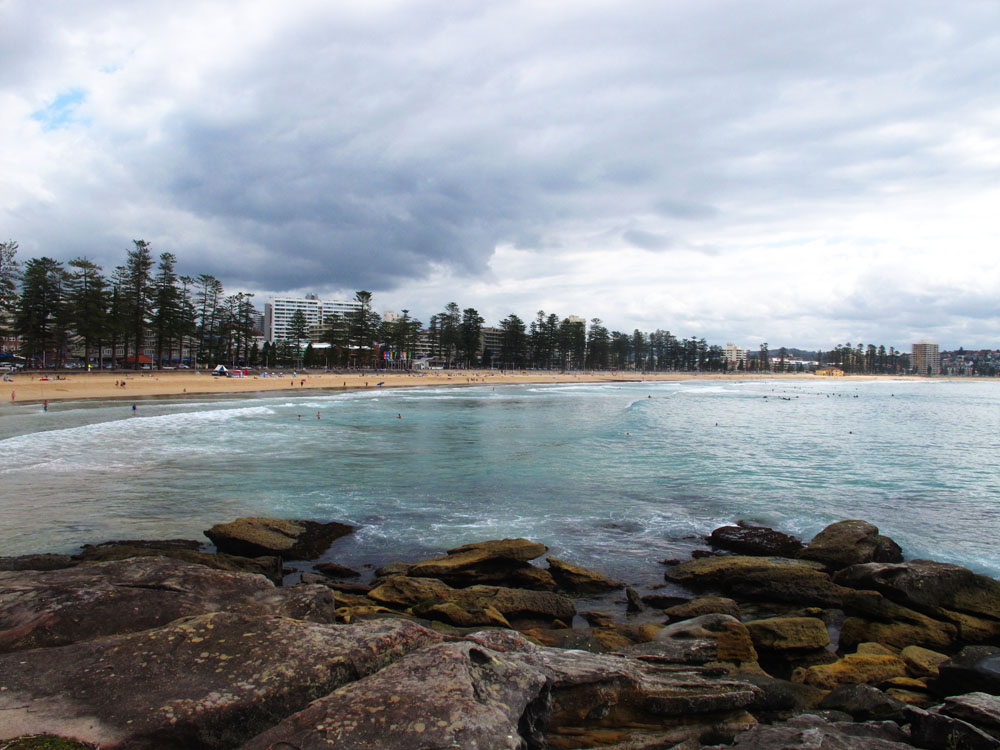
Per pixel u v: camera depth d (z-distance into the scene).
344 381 81.31
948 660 6.83
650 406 52.22
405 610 8.70
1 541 11.70
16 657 4.29
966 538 13.21
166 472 18.70
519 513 14.67
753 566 10.50
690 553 12.18
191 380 64.19
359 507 14.99
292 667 4.27
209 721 3.75
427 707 3.67
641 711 5.06
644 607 9.49
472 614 8.28
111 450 22.36
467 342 140.12
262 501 15.38
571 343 158.12
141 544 11.59
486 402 53.59
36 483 16.75
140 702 3.86
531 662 5.15
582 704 4.89
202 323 95.62
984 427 37.72
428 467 20.25
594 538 12.95
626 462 21.83
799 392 90.19
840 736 4.70
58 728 3.60
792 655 7.73
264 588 6.25
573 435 29.39
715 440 28.77
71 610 5.14
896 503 16.36
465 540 12.56
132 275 74.62
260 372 90.00
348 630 4.90
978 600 9.00
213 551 11.52
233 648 4.50
